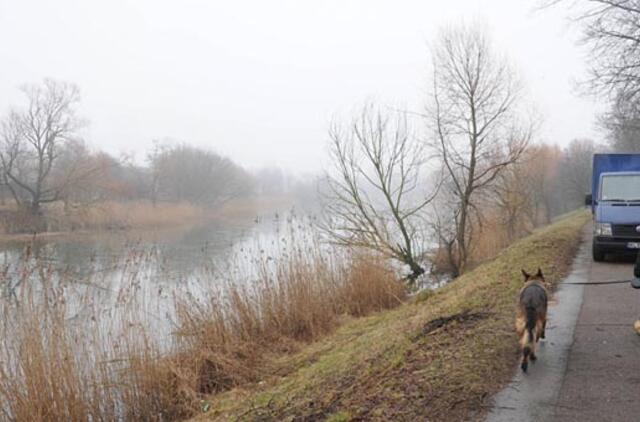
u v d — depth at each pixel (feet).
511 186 81.97
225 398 26.17
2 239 103.30
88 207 142.61
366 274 45.75
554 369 17.89
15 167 160.56
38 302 28.14
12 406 23.54
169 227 144.77
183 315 32.83
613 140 167.53
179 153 226.38
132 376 26.55
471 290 32.12
